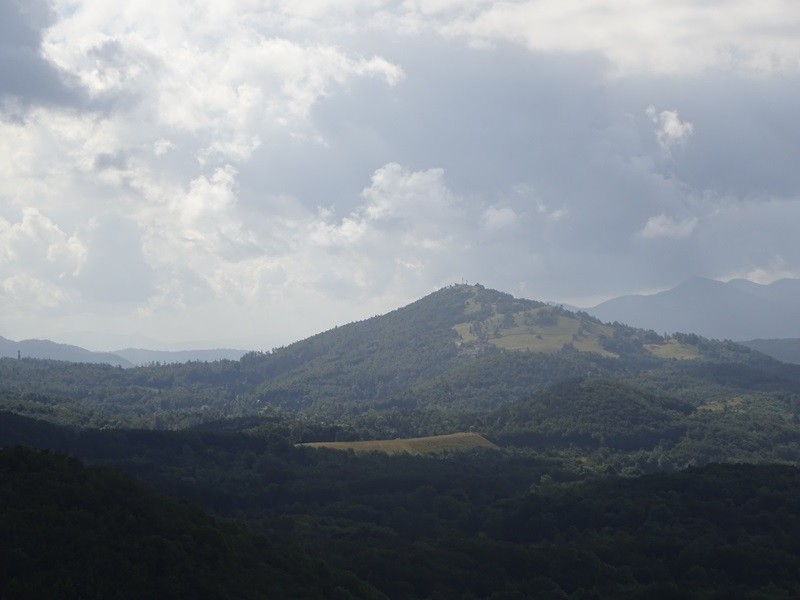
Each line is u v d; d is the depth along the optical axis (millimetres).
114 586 126062
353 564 165875
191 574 132750
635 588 167000
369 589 151875
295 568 148125
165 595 127000
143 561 133125
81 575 126000
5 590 119812
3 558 126562
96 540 135125
